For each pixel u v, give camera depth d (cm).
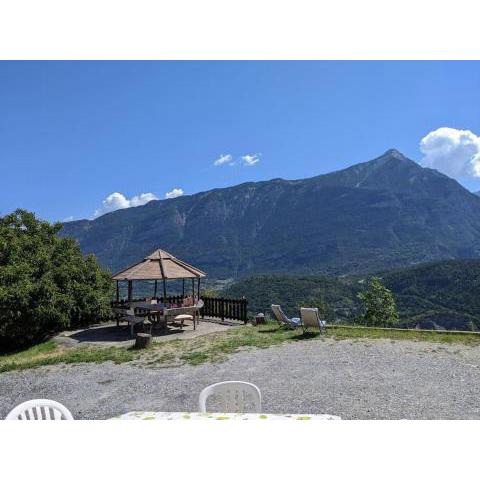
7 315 1338
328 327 1347
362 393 709
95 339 1353
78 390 829
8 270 1398
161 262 1537
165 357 1046
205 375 869
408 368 848
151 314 1495
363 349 1020
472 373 801
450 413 604
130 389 812
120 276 1491
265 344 1123
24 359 1189
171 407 698
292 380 802
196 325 1522
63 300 1464
